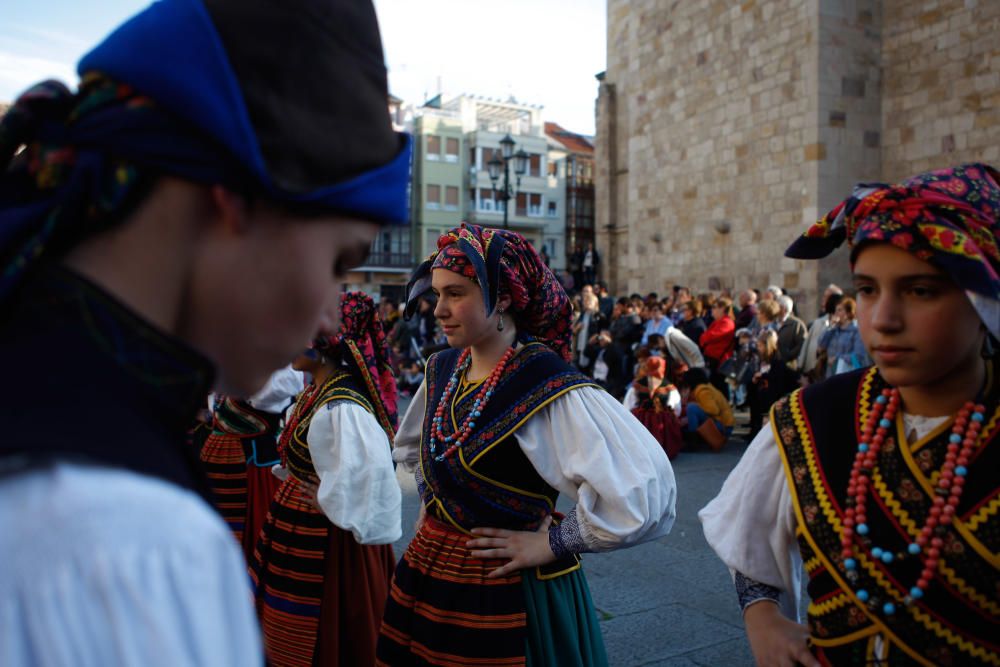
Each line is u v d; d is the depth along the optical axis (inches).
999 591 46.2
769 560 61.1
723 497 64.7
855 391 56.1
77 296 24.0
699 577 168.4
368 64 29.8
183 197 25.4
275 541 105.4
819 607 53.9
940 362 47.5
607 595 158.9
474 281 82.4
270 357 27.7
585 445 77.5
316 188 26.6
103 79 25.7
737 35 598.2
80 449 21.0
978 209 47.9
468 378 87.6
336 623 102.7
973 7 493.0
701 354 356.5
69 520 20.1
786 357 337.4
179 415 24.7
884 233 46.9
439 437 84.4
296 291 27.1
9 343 23.1
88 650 19.4
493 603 77.5
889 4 541.0
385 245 1766.7
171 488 22.4
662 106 687.1
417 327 614.9
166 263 25.6
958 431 49.2
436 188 1811.0
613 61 848.3
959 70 502.0
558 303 87.7
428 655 78.9
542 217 1919.3
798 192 546.9
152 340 24.3
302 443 104.4
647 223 709.9
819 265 537.6
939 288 46.9
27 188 26.2
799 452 56.4
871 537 50.6
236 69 25.5
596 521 74.8
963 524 47.4
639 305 465.1
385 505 99.3
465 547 80.3
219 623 21.6
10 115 25.4
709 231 633.0
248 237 26.2
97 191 24.4
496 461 80.6
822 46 530.3
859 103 539.2
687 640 137.8
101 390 22.8
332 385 103.2
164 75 24.2
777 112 564.4
